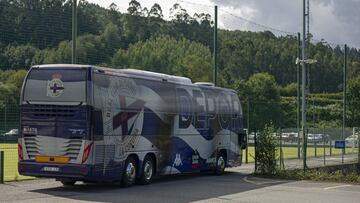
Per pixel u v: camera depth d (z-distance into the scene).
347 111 70.81
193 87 23.00
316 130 49.19
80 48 27.91
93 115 16.75
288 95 84.94
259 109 38.62
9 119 23.17
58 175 16.73
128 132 18.47
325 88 85.50
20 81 23.72
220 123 25.08
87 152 16.58
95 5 30.58
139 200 15.09
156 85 20.30
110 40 30.91
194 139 22.81
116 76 17.98
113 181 18.58
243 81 77.44
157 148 20.20
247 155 32.62
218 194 17.05
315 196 17.16
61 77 16.94
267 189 18.91
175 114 21.44
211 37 55.38
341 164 32.47
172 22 53.62
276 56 97.06
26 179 20.50
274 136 24.59
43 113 16.98
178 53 45.22
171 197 15.96
